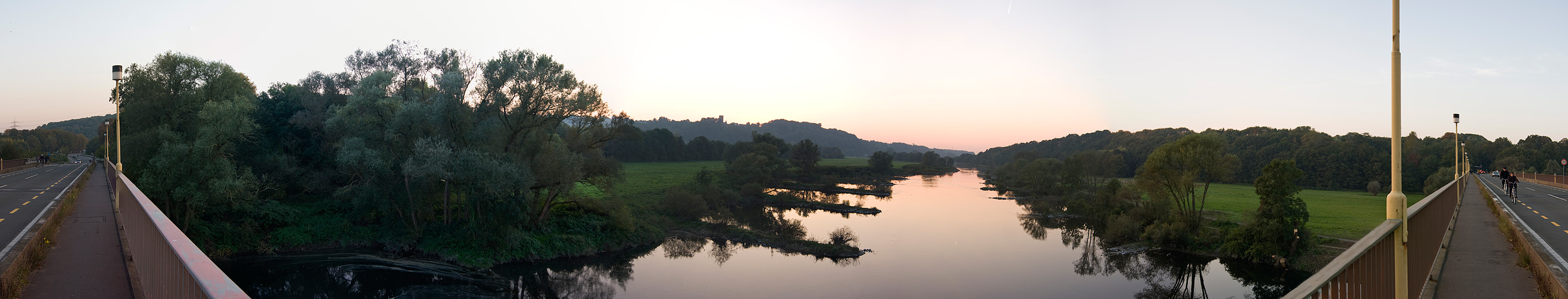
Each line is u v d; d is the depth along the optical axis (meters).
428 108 39.56
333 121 40.34
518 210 40.72
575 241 45.69
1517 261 12.45
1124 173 167.50
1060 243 53.84
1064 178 87.12
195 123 41.75
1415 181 113.81
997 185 120.56
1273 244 41.19
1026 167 103.62
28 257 11.94
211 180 36.59
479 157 38.19
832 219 69.50
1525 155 120.44
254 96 52.16
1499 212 20.94
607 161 48.19
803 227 63.19
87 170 52.81
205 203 36.66
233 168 38.84
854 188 116.25
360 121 40.78
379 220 45.47
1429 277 10.48
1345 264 5.30
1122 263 45.16
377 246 42.78
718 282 39.75
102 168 62.94
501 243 41.00
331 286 34.34
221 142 37.88
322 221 44.25
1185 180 49.59
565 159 43.28
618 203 54.16
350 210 45.41
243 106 39.16
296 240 41.44
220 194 36.62
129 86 41.62
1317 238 45.66
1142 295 37.03
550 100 42.53
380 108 40.88
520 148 42.88
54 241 14.88
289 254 40.19
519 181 40.03
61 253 13.58
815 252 48.56
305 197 49.91
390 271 37.25
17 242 16.55
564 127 48.03
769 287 38.44
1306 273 39.22
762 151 121.25
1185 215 50.72
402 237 42.56
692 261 45.62
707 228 58.47
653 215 60.78
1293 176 41.34
